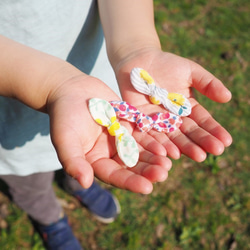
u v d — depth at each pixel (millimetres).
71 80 241
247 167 509
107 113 241
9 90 247
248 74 632
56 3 284
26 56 241
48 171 372
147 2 313
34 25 281
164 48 667
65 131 218
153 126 261
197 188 488
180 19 724
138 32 298
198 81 275
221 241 445
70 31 306
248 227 457
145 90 280
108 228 462
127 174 217
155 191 486
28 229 458
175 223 459
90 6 314
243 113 568
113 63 300
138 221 463
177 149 251
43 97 240
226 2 767
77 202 486
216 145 239
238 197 480
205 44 679
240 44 681
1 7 266
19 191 390
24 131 326
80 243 452
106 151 247
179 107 271
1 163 348
